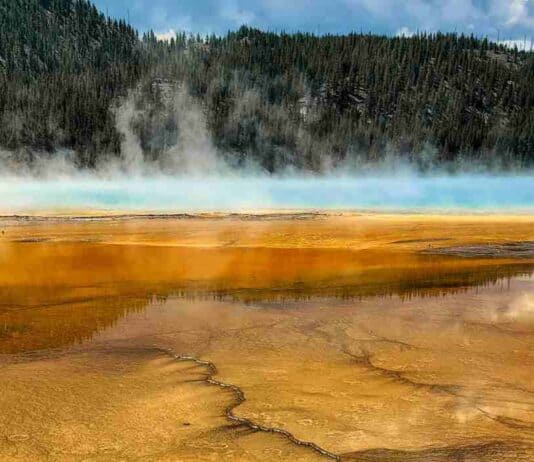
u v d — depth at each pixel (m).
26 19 116.06
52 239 11.73
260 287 6.86
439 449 2.79
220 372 3.85
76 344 4.51
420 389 3.54
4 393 3.47
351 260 9.16
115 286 6.87
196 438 2.90
